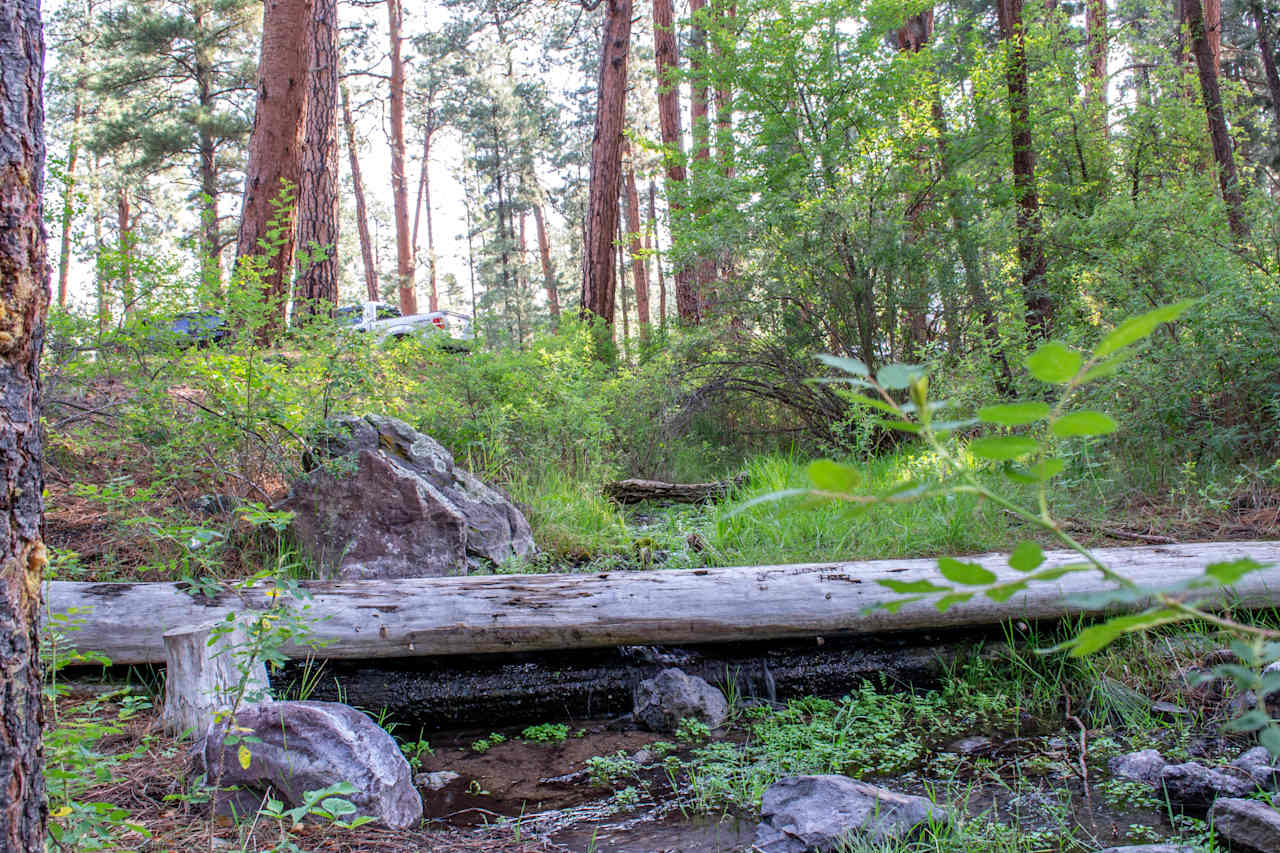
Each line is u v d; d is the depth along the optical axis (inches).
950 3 820.6
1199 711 163.5
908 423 31.8
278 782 130.3
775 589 185.5
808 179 421.4
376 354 285.0
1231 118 569.0
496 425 311.1
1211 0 644.1
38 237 70.1
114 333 233.9
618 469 344.5
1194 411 276.4
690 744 167.9
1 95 67.4
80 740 108.9
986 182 470.3
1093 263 344.2
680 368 420.5
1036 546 31.2
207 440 229.9
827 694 186.7
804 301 402.6
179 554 199.6
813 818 126.6
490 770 159.5
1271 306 259.6
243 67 1122.0
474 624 179.0
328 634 175.5
